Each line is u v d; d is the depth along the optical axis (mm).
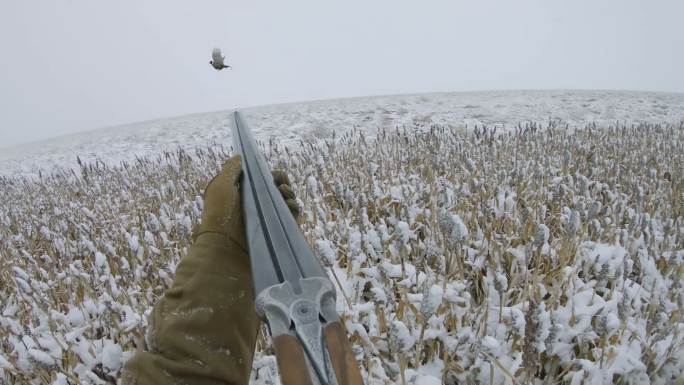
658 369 2023
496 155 5820
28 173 12383
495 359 1933
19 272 2873
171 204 5344
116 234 4301
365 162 5926
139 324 2514
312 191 3912
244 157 1150
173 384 844
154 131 16078
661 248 3178
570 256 2910
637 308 2381
